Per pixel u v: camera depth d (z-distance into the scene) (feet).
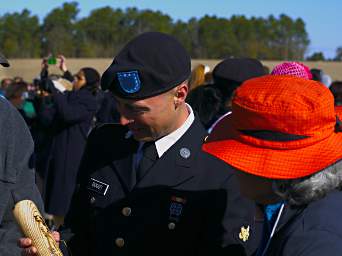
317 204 4.50
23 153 7.25
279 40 226.79
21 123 7.34
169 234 6.42
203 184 6.41
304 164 4.51
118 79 6.05
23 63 140.46
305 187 4.48
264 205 4.94
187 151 6.50
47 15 211.82
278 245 4.46
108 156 6.89
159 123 6.28
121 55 6.18
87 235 7.07
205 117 12.20
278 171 4.55
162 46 6.08
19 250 7.09
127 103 6.15
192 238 6.42
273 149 4.65
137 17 217.56
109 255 6.62
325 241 4.17
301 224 4.40
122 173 6.72
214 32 219.00
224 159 4.75
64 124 18.29
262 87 4.79
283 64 11.78
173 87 6.10
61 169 18.34
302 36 228.02
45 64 25.31
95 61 143.13
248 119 4.75
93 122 20.36
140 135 6.47
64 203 18.22
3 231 7.13
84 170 7.11
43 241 5.66
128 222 6.55
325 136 4.61
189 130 6.61
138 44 6.12
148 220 6.47
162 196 6.46
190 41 220.23
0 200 7.01
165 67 6.02
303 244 4.24
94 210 6.83
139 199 6.52
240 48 220.64
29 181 7.33
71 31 213.25
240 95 4.85
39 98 21.47
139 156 6.73
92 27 213.87
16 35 211.00
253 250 6.22
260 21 225.35
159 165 6.50
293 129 4.58
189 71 6.31
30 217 5.73
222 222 6.26
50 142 18.83
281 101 4.59
